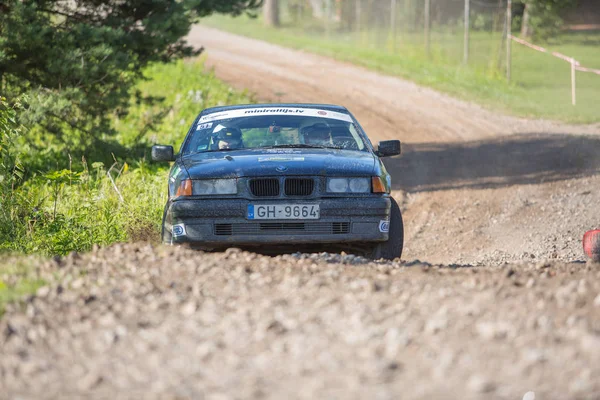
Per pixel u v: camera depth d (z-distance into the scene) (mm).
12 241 32781
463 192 50781
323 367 13703
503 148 67000
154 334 15734
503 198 48125
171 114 79312
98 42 54219
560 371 13039
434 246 38688
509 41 113938
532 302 16891
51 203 40906
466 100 98812
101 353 14852
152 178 49250
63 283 19625
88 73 53031
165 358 14453
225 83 109000
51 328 16281
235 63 130375
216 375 13578
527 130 78125
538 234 38469
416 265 23609
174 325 16250
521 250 35531
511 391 12438
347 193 27047
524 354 13773
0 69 52656
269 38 165875
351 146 30781
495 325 15109
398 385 12844
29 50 52344
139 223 36062
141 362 14328
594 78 119688
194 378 13500
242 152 29422
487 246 37312
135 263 22031
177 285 19391
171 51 62969
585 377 12727
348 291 18484
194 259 22547
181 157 30109
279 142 30609
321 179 26906
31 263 22391
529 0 160625
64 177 44000
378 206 26891
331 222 26656
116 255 23203
